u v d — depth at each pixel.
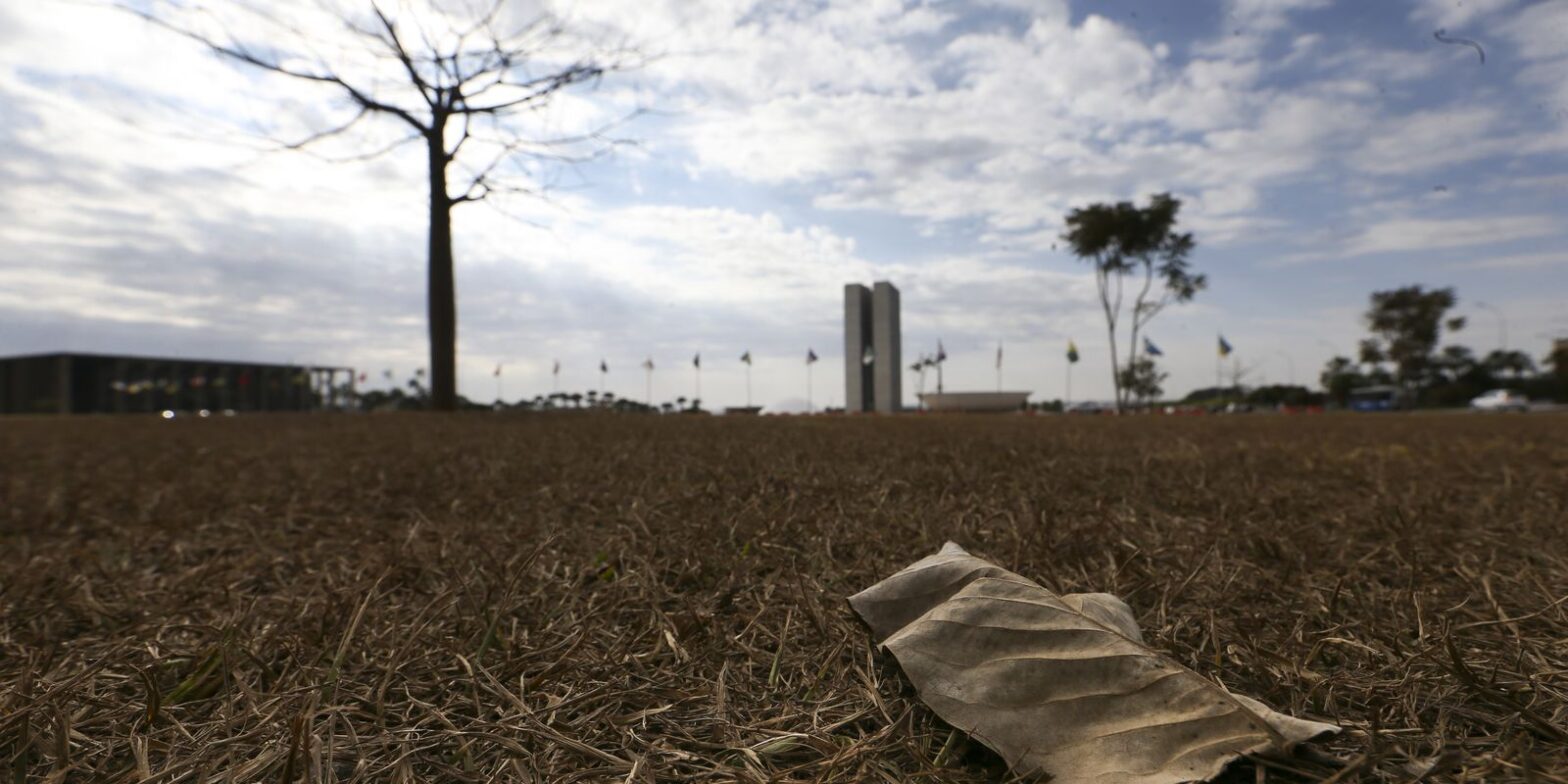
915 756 0.95
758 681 1.27
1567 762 0.90
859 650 1.36
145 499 3.54
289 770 0.87
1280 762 0.87
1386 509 2.72
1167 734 0.88
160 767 0.98
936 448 5.33
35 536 2.77
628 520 2.63
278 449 6.00
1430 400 68.38
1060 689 0.98
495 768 0.97
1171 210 41.66
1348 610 1.60
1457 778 0.88
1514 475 3.90
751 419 11.80
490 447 5.80
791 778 0.93
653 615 1.61
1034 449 5.36
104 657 1.37
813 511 2.76
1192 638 1.42
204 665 1.32
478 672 1.29
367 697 1.19
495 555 2.16
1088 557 2.02
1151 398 57.81
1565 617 1.48
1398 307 62.78
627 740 1.05
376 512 3.09
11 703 1.14
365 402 42.56
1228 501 2.96
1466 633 1.43
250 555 2.30
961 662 1.06
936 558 1.35
